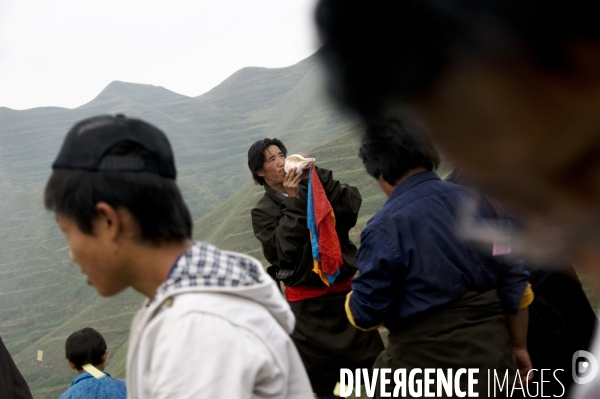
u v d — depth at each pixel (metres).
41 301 54.94
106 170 1.10
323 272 3.05
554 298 2.24
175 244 1.17
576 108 0.21
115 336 37.81
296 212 3.13
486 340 1.94
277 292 1.27
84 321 41.16
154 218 1.13
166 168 1.16
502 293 2.01
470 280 1.94
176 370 1.02
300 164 3.10
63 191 1.12
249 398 1.03
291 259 3.14
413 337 2.02
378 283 2.02
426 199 1.98
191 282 1.11
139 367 1.11
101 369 3.60
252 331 1.09
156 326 1.09
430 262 1.94
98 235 1.12
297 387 1.20
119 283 1.18
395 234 1.98
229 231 35.25
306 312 3.18
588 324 2.25
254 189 39.28
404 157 2.00
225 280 1.12
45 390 37.25
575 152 0.21
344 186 3.21
